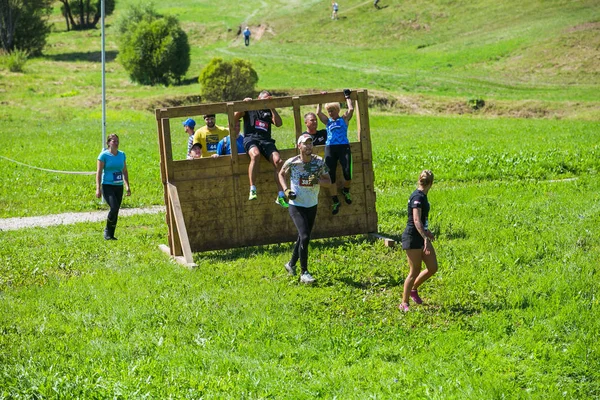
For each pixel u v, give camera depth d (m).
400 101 56.72
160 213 18.34
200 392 7.52
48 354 8.49
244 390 7.56
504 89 61.72
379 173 23.39
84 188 22.20
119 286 11.20
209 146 15.02
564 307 9.96
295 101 13.62
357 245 13.48
